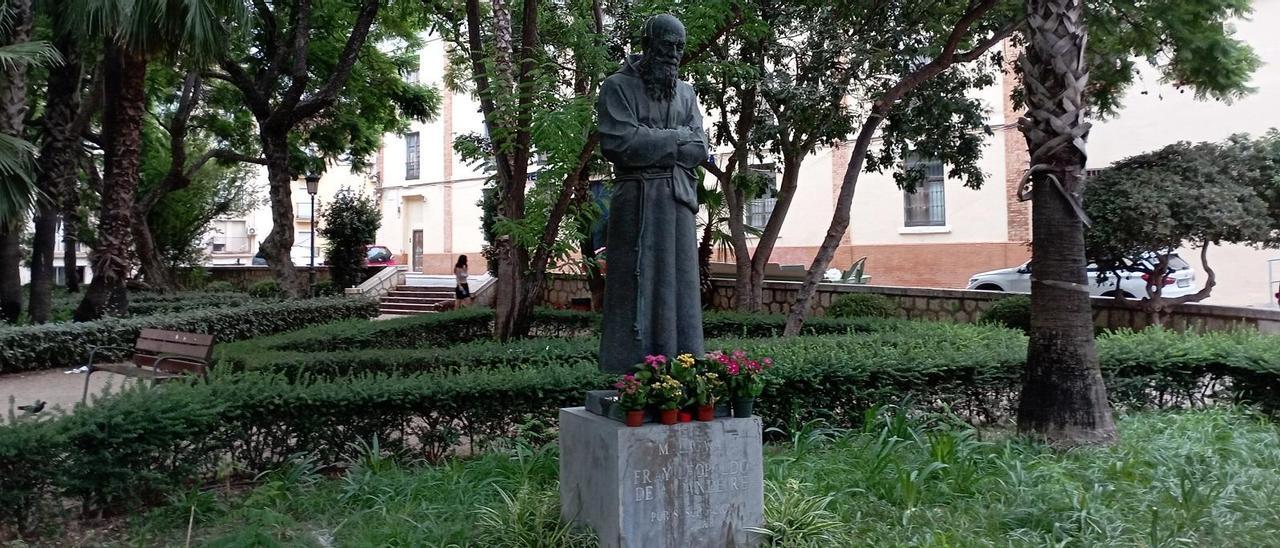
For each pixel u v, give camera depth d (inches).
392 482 187.0
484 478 190.1
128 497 177.9
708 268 603.8
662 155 152.8
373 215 940.0
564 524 155.0
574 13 408.8
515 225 361.7
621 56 444.5
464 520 165.5
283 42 593.6
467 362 281.3
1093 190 416.5
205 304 633.6
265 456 204.4
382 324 400.2
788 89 436.5
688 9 326.6
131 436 172.9
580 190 419.8
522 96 350.6
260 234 1605.6
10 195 377.4
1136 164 422.3
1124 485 181.0
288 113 585.0
